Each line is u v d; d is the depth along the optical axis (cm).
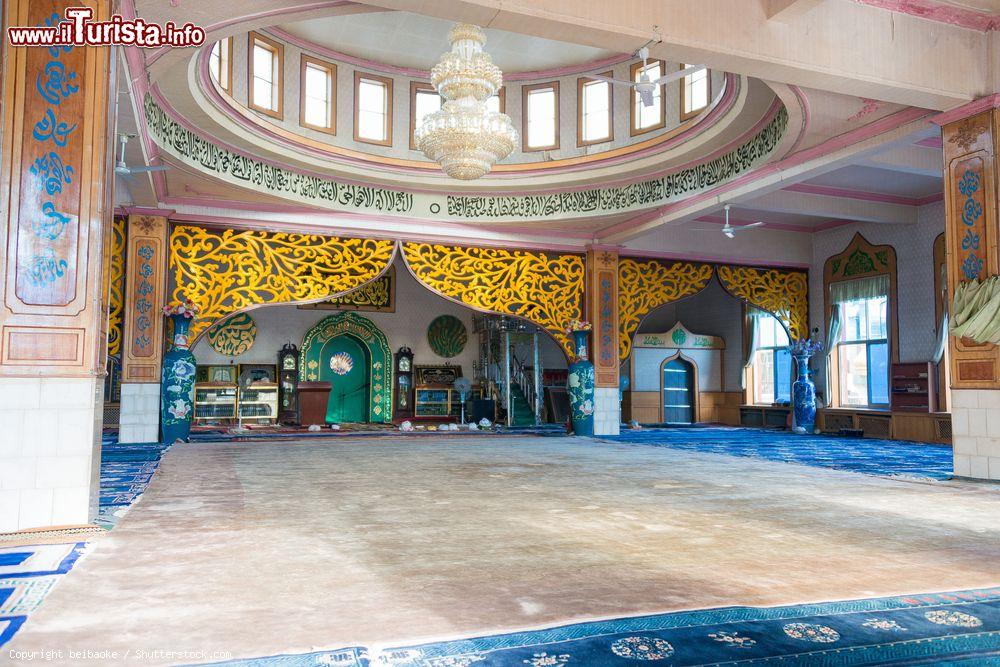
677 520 437
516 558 339
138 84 600
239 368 1364
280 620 246
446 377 1495
